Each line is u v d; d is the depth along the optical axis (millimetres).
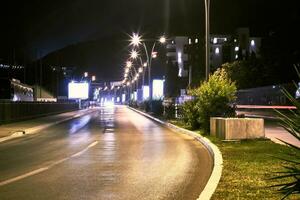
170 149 18453
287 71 65062
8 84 47219
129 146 19797
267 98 51062
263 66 70125
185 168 13266
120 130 30922
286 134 24375
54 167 13648
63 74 132125
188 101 29188
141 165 13914
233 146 17453
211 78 24766
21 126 33406
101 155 16547
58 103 65438
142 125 37344
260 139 19578
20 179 11602
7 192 9961
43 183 11023
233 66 74562
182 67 150000
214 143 18750
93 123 40719
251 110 54531
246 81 71062
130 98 130250
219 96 23891
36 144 21297
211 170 12867
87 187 10469
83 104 108125
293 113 6414
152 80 64438
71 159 15477
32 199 9234
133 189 10188
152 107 60562
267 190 9188
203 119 24062
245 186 9656
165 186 10523
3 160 15438
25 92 56656
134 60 107562
